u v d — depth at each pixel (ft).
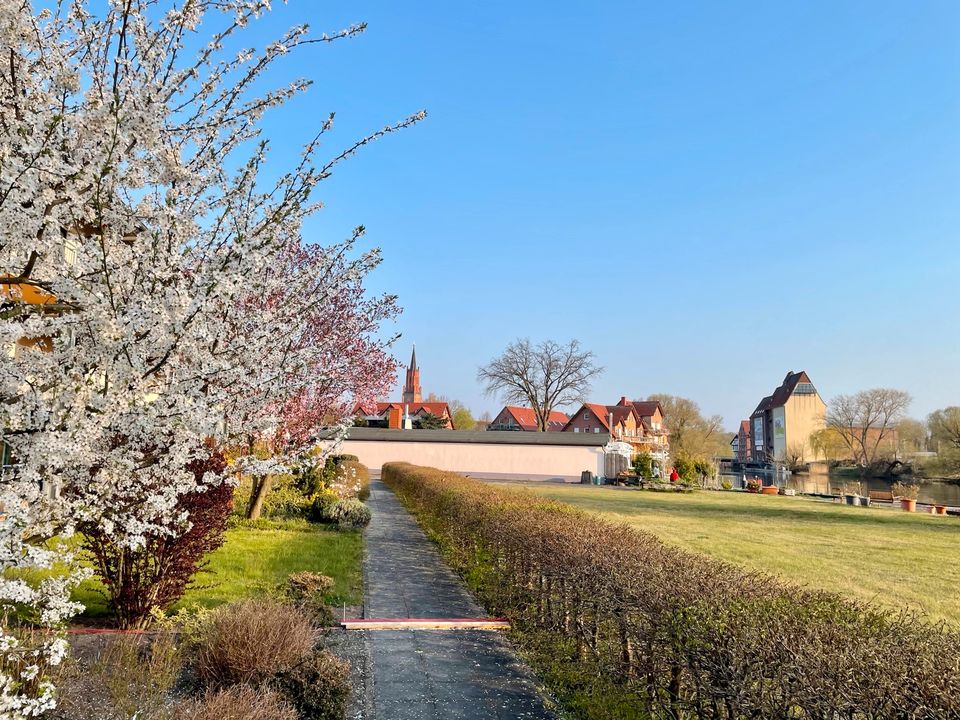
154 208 11.27
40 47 10.43
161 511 11.44
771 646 10.77
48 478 9.96
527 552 22.97
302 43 12.11
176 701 14.42
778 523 61.62
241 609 17.46
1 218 9.18
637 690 14.75
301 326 13.62
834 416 211.61
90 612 21.76
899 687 9.07
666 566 17.11
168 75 11.41
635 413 212.02
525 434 138.92
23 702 10.25
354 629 22.71
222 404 12.01
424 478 59.26
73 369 9.76
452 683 17.87
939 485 153.69
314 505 50.42
